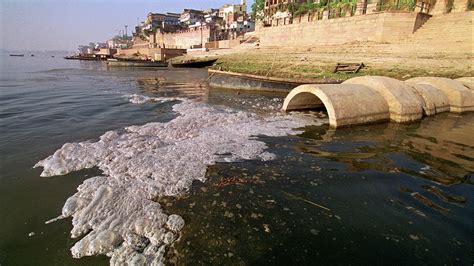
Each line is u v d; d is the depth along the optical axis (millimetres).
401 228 3344
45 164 5207
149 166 4996
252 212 3672
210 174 4773
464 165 5242
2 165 5211
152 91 16500
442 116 9422
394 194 4145
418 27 22953
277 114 9828
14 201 3975
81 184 4406
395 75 16047
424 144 6488
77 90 16375
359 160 5496
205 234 3230
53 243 3113
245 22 77000
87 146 6094
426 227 3357
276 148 6156
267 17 52406
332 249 3002
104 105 11414
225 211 3686
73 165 5105
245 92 16312
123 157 5457
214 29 71812
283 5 47719
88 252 2951
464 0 22266
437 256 2891
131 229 3289
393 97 8516
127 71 36875
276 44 38125
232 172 4871
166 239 3139
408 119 8398
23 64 59844
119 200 3877
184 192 4152
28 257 2920
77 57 99875
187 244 3068
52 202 3957
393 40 23500
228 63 34875
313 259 2857
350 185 4434
